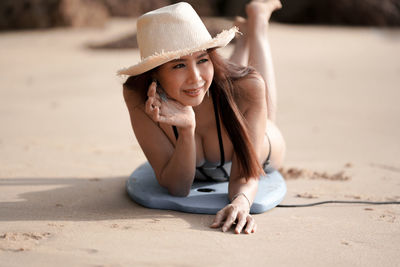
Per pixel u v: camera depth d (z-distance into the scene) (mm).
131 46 16391
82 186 3873
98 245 2650
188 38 2926
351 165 4688
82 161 4719
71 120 6977
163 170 3363
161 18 2934
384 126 6676
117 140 5750
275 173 3957
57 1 21266
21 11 21062
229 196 3301
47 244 2652
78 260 2451
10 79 10883
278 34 20641
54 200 3490
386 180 4172
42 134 6012
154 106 2963
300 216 3225
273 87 4281
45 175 4172
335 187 3943
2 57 14297
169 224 3021
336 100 8617
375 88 9773
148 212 3262
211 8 25266
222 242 2732
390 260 2527
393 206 3451
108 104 8320
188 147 3160
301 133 6289
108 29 21672
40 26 21125
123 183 4000
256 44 4457
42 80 10781
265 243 2730
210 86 3211
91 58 14297
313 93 9305
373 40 19094
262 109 3268
